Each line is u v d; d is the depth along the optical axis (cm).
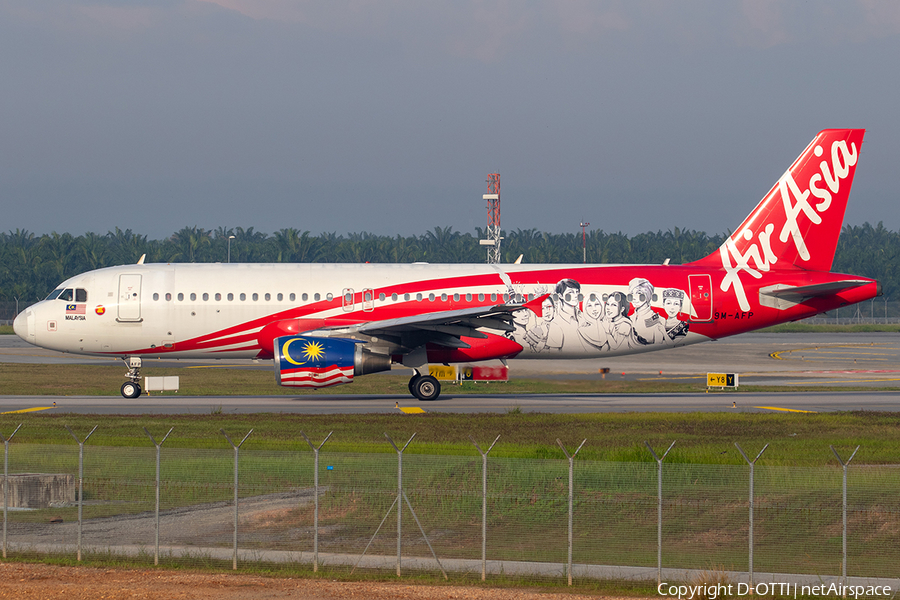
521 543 7619
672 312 16925
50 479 8788
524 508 8475
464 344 16788
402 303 16750
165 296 16838
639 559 7225
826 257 17450
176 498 8825
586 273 17112
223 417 13988
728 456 10375
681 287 16988
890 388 19550
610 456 10262
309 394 18612
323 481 9181
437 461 9831
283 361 15638
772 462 10069
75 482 9069
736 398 17512
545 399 17388
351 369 15762
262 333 16850
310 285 16862
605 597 6406
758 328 17388
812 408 15762
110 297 16850
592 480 9212
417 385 16925
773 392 18788
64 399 17312
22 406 15962
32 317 16925
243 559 7238
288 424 13162
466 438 11856
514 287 16912
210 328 16838
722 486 9044
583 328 16862
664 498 8662
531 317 16775
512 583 6694
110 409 15438
